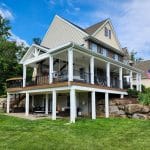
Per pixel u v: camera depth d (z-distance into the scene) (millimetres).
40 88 18172
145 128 12742
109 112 19750
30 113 21641
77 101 21797
